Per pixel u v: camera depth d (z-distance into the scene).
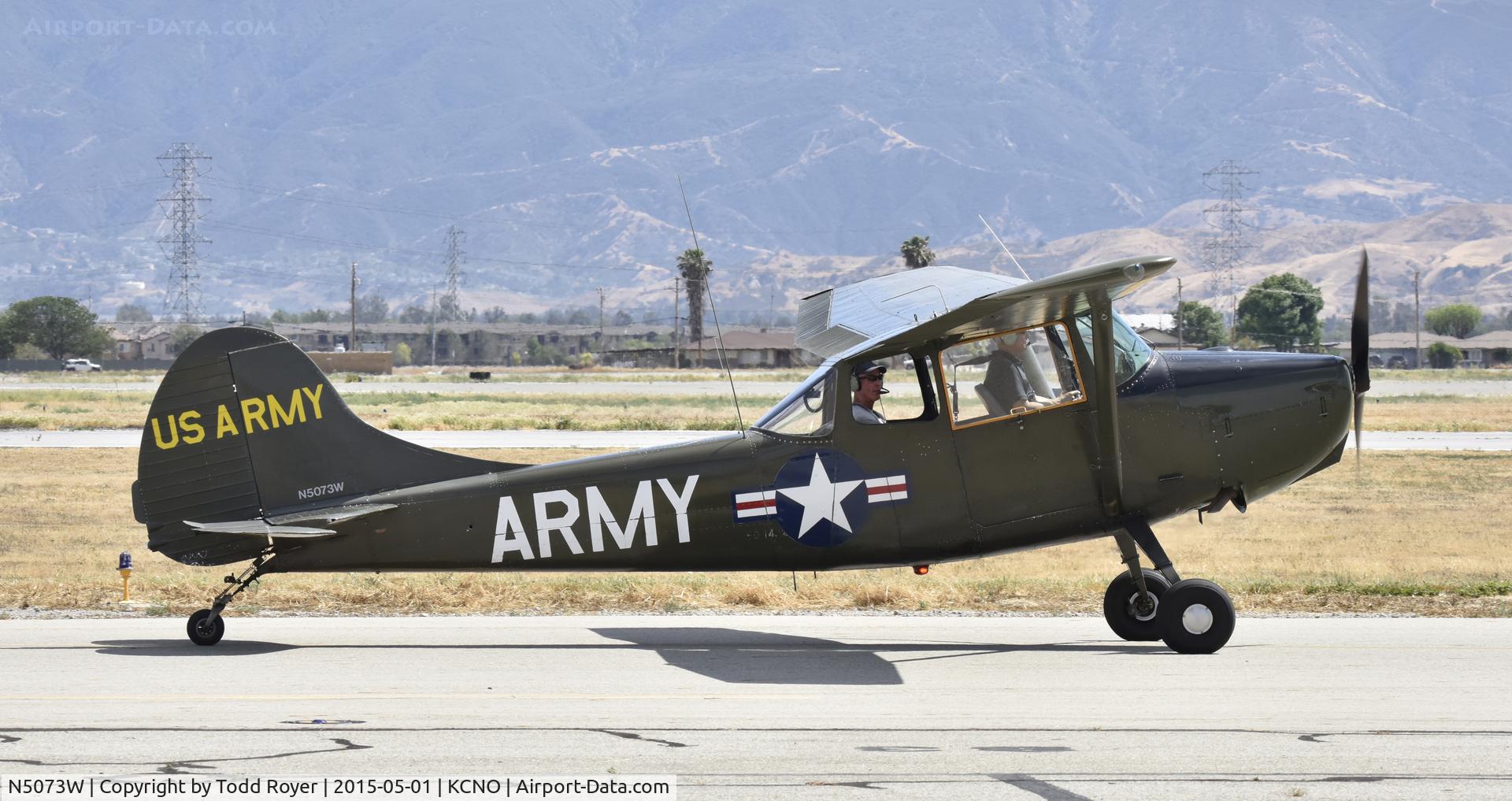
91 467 61.47
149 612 24.59
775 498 20.47
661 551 20.50
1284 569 31.34
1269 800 13.07
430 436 78.69
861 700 17.12
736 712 16.45
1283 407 21.09
